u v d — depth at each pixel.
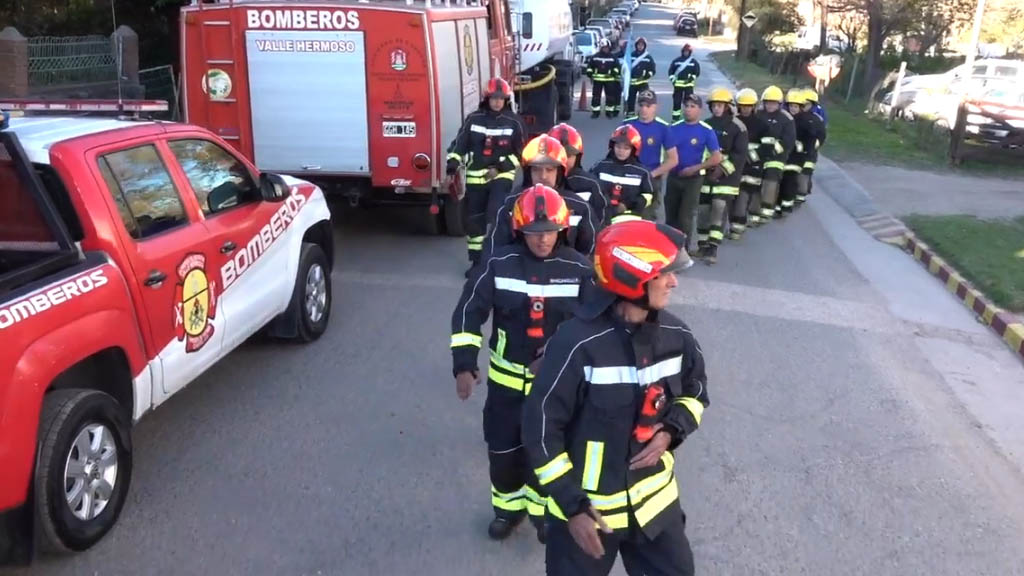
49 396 4.44
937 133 20.36
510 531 4.81
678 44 62.50
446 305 8.66
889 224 12.79
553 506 3.31
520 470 4.60
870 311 9.09
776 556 4.75
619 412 3.11
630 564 3.45
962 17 35.22
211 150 6.21
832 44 44.81
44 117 5.68
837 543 4.90
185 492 5.19
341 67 9.92
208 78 10.10
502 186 9.08
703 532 4.95
